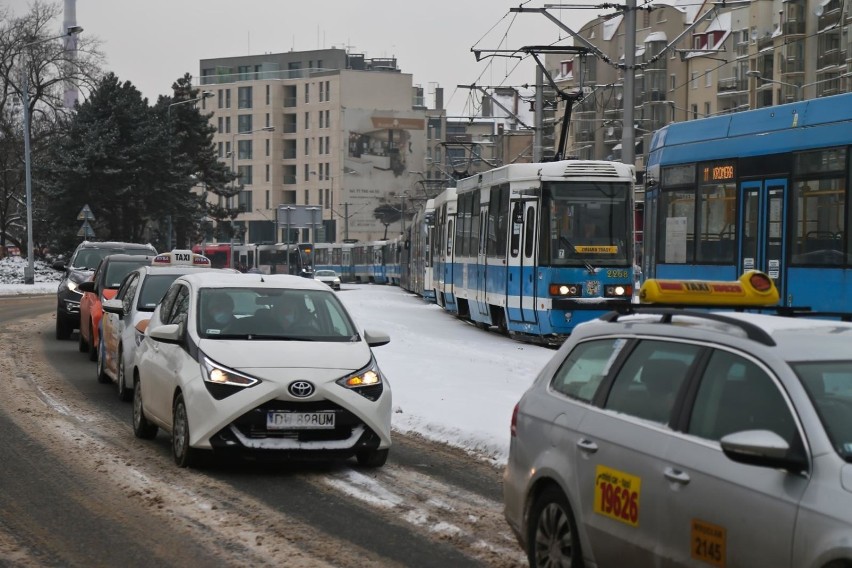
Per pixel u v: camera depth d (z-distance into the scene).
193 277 12.08
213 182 83.12
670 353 6.05
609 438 6.09
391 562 7.39
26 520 8.49
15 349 23.17
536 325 25.42
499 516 8.77
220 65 148.00
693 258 20.70
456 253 33.22
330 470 10.71
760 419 5.27
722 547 5.18
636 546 5.77
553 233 25.16
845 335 5.61
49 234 71.69
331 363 10.52
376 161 136.62
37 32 72.62
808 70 83.31
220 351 10.56
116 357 16.23
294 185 140.50
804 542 4.73
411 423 13.41
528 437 6.90
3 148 71.94
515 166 26.55
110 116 69.44
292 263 86.75
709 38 93.06
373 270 92.81
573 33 29.41
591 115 99.88
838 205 17.16
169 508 8.95
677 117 95.56
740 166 19.50
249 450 10.14
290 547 7.77
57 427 13.04
